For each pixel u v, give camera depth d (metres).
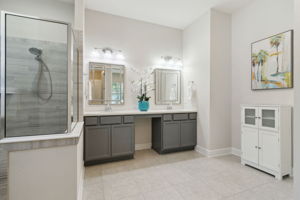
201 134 3.13
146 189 1.84
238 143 2.96
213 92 2.95
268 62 2.46
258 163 2.30
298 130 1.15
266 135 2.20
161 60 3.57
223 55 3.05
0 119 1.40
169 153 3.10
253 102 2.70
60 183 1.24
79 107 2.23
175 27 3.66
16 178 1.14
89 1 2.72
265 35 2.53
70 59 1.67
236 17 3.01
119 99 3.18
